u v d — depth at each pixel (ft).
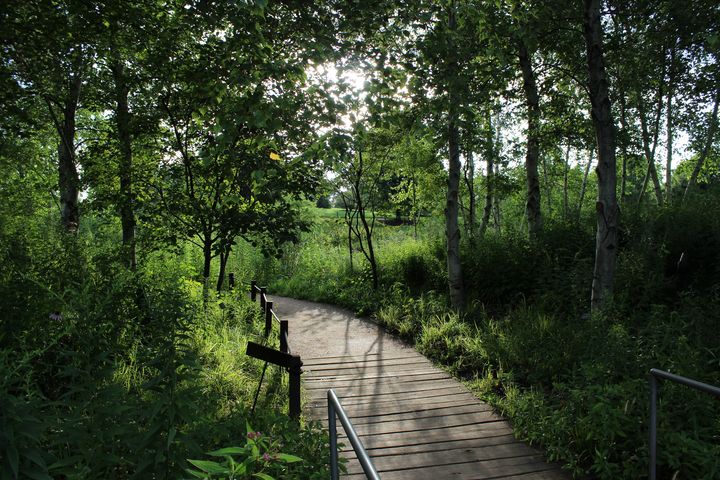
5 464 5.45
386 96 18.51
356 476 13.74
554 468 14.10
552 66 32.78
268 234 26.05
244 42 16.24
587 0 21.86
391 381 21.83
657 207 32.81
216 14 17.08
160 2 22.30
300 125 16.28
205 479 6.39
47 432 7.85
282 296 48.57
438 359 24.73
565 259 29.68
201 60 21.45
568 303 26.18
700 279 23.48
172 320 8.94
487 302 31.71
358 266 48.83
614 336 16.40
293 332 31.65
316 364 24.59
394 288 38.27
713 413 13.23
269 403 17.83
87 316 8.35
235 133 16.24
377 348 27.48
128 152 27.02
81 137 43.04
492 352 22.62
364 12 17.74
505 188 42.01
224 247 25.79
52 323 13.60
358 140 16.92
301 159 15.99
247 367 21.88
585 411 15.44
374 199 47.83
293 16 18.66
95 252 23.15
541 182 82.69
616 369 15.58
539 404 16.48
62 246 20.99
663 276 23.38
